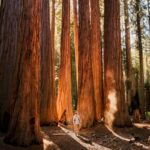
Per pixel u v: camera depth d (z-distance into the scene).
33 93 9.96
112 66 16.75
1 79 11.55
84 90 16.22
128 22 25.19
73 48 29.66
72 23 29.50
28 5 9.88
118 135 14.90
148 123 18.95
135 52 32.75
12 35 11.83
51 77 16.05
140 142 13.66
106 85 16.86
